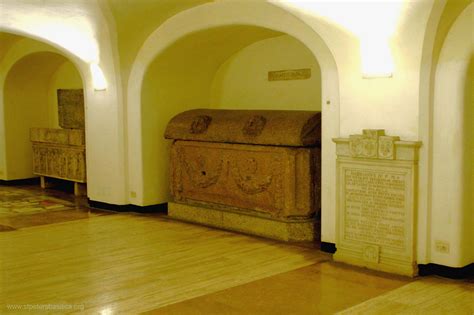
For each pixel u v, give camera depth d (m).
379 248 5.61
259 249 6.45
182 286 5.11
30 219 8.20
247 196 7.30
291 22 6.25
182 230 7.45
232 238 6.99
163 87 8.55
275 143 6.80
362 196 5.73
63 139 10.46
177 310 4.49
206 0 6.93
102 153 8.90
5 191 10.91
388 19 5.09
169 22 7.65
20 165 11.81
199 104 9.06
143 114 8.39
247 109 8.55
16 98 11.61
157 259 6.02
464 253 5.31
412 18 4.98
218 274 5.48
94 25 7.56
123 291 4.96
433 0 4.73
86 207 9.20
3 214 8.57
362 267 5.72
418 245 5.42
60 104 11.10
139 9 7.20
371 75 5.57
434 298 4.77
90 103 8.97
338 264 5.84
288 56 7.96
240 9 6.72
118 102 8.52
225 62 8.91
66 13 7.11
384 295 4.85
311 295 4.86
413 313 4.41
